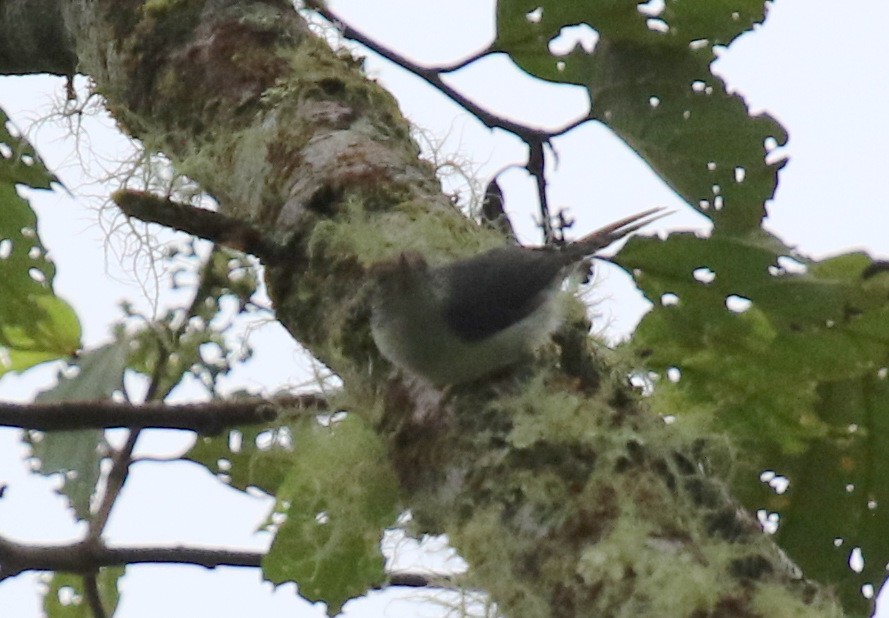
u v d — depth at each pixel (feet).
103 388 22.08
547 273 18.28
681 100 22.00
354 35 22.26
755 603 13.01
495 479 14.87
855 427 22.85
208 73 20.81
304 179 18.79
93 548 21.42
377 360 17.40
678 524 13.93
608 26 22.03
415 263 17.12
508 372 16.58
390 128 19.90
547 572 13.76
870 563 23.54
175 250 21.57
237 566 21.85
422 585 21.26
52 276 24.14
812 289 20.21
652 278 21.02
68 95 22.79
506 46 22.43
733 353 21.53
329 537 20.76
